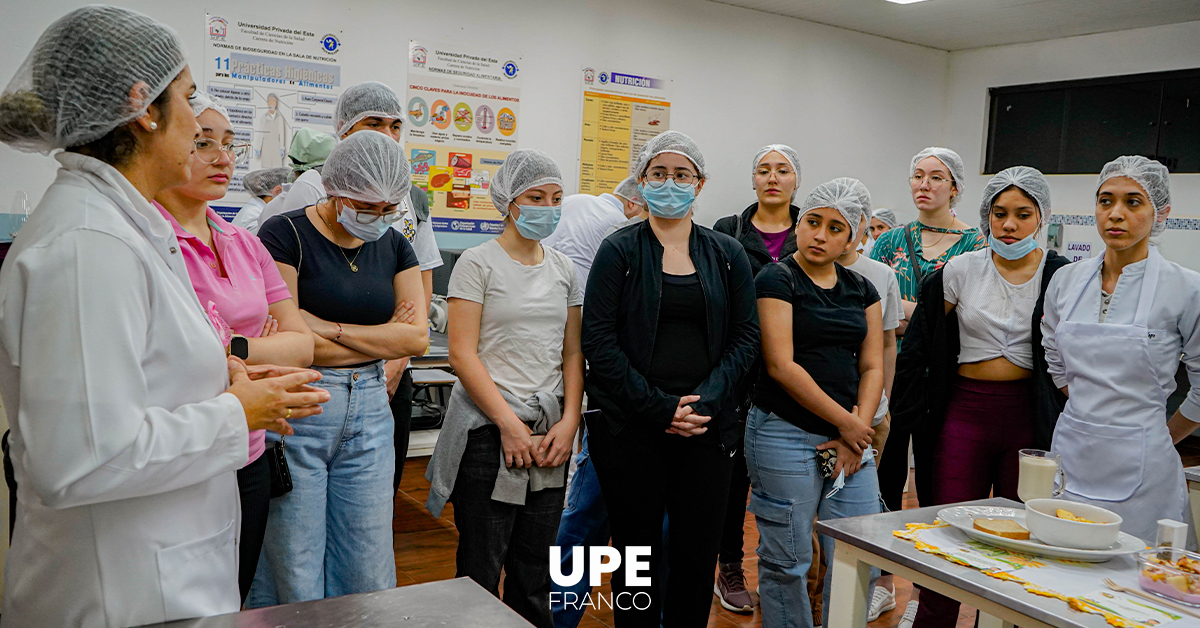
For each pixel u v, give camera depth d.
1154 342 1.99
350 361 1.78
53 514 1.00
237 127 4.27
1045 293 2.25
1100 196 2.06
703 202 5.79
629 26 5.37
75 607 1.00
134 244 0.98
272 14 4.30
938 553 1.44
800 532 2.14
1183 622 1.17
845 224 2.11
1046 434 2.23
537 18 5.06
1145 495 1.99
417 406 4.66
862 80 6.38
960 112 6.79
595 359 1.99
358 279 1.80
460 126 4.88
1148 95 5.73
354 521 1.78
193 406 1.01
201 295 1.40
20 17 3.75
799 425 2.13
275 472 1.63
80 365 0.90
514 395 2.01
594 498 2.36
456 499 2.06
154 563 1.02
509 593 2.08
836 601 1.58
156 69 1.00
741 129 5.88
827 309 2.15
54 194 0.99
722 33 5.71
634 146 5.48
